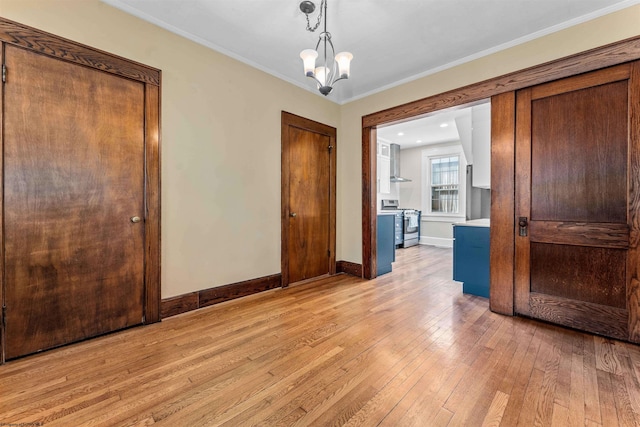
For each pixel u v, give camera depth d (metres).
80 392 1.48
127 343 2.00
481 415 1.33
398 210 6.58
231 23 2.33
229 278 2.85
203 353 1.87
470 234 3.07
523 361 1.78
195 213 2.58
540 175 2.38
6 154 1.73
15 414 1.32
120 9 2.13
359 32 2.42
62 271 1.94
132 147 2.22
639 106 1.95
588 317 2.18
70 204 1.96
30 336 1.83
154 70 2.31
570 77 2.22
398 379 1.60
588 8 2.09
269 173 3.18
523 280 2.47
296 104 3.45
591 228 2.16
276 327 2.27
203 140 2.62
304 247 3.60
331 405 1.40
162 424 1.27
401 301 2.88
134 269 2.24
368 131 3.73
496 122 2.59
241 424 1.28
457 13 2.17
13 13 1.73
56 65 1.88
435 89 3.04
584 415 1.32
